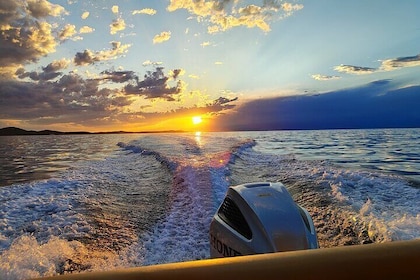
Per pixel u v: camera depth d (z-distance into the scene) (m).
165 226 5.01
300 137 35.41
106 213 5.90
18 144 31.55
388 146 21.16
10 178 10.76
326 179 8.12
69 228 5.09
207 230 4.77
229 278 0.60
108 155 18.16
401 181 7.74
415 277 0.62
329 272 0.61
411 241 0.69
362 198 6.30
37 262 3.84
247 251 2.28
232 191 2.70
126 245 4.41
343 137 33.88
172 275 0.61
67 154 20.22
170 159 12.27
